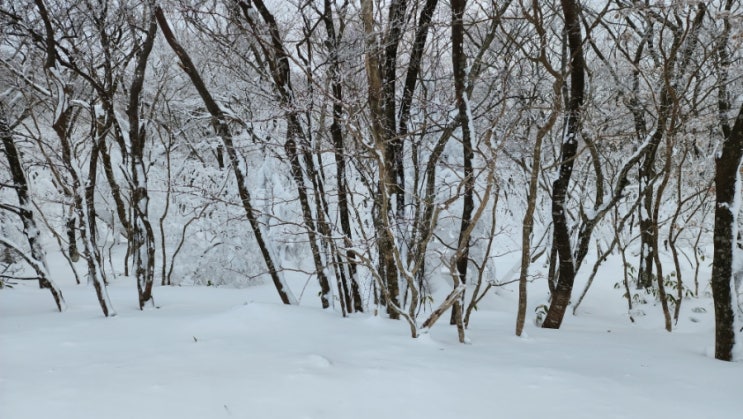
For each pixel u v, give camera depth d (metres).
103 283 5.75
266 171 8.70
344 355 3.98
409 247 5.95
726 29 6.08
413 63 6.12
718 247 4.40
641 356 4.33
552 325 6.13
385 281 5.78
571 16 5.45
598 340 5.11
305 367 3.61
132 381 3.34
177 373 3.49
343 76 4.92
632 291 9.94
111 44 8.52
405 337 4.64
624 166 6.44
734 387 3.51
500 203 10.93
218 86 9.09
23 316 5.86
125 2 7.27
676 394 3.36
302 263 11.73
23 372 3.56
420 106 6.29
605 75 8.05
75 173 5.81
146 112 11.31
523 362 3.97
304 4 5.90
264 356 3.89
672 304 9.02
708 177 8.88
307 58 5.91
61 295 6.30
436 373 3.60
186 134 12.32
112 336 4.64
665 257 12.18
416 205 6.01
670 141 6.26
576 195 10.42
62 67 8.05
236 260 10.65
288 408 2.98
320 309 5.86
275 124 6.73
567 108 6.14
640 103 7.86
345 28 6.19
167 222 11.45
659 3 5.95
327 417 2.91
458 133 7.69
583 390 3.36
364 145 4.32
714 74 7.08
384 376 3.50
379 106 4.83
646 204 9.44
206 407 2.96
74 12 8.01
